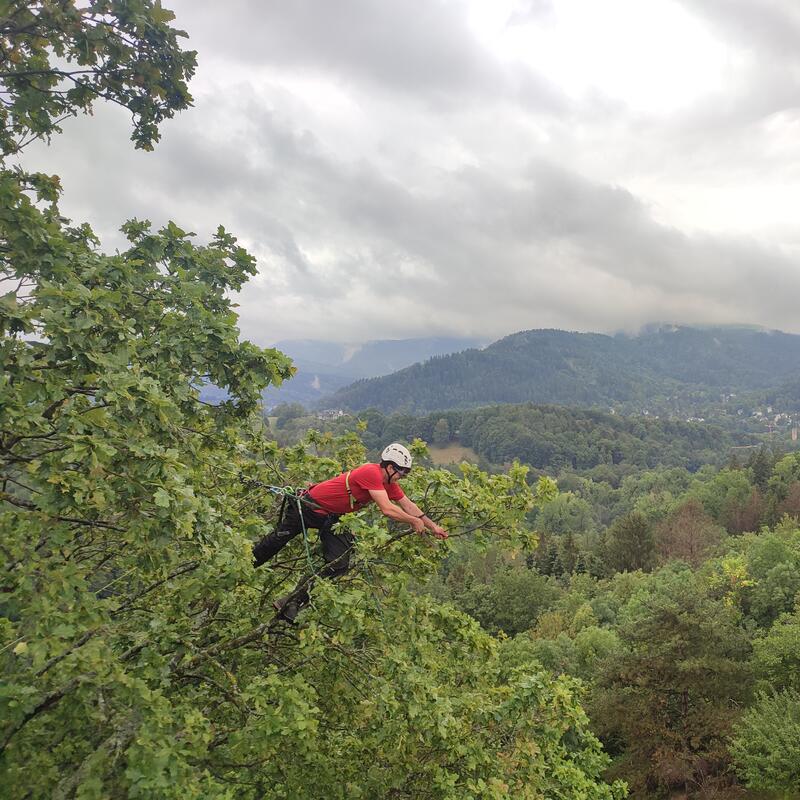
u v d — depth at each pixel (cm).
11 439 513
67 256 627
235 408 749
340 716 779
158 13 731
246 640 643
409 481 693
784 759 1992
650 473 18650
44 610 419
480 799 664
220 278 884
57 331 486
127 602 704
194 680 678
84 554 705
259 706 554
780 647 2706
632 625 2916
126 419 477
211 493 717
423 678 576
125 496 466
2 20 656
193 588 568
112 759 440
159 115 812
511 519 651
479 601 6338
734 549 6862
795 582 4303
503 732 765
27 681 448
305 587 591
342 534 580
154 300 723
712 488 11525
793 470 11219
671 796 2481
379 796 743
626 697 2684
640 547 8331
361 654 669
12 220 564
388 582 606
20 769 444
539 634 5294
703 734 2417
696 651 2608
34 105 730
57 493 433
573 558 8856
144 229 840
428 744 644
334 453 945
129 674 509
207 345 695
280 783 662
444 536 598
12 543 463
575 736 1528
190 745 502
